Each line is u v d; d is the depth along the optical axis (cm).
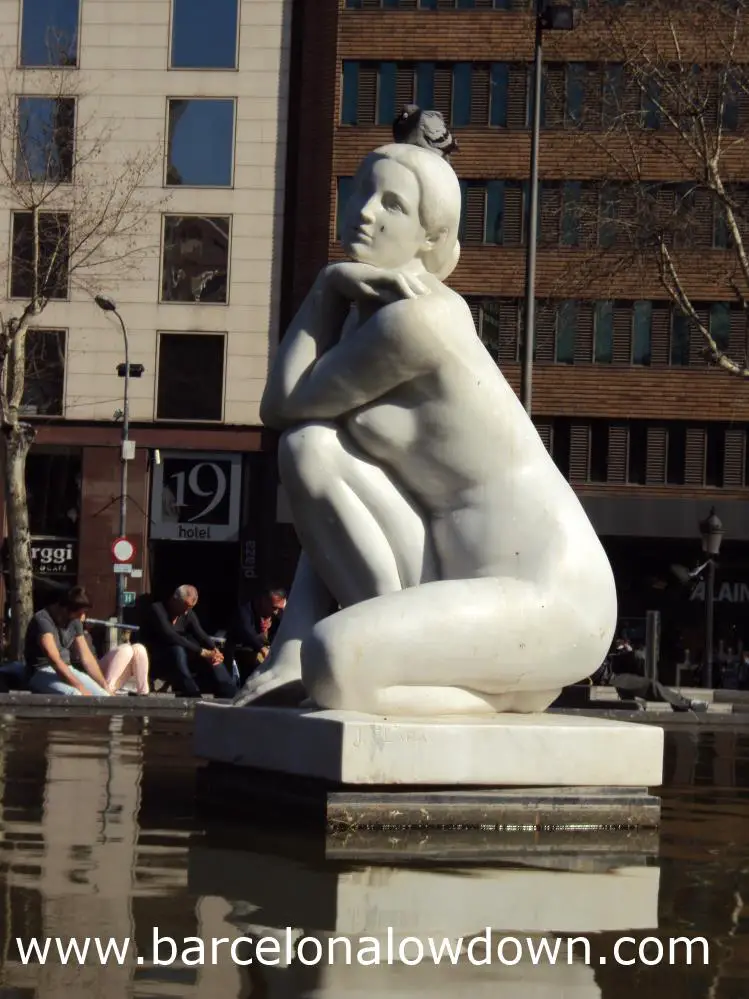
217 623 4591
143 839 459
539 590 541
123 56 4494
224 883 388
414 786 493
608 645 558
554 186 4416
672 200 4097
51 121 4419
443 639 524
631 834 510
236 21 4500
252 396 4500
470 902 375
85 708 1388
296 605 585
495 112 4462
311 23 4553
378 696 520
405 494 572
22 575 3356
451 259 601
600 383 4525
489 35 4459
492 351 4516
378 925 340
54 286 3669
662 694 2014
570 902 381
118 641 3622
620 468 4544
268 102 4497
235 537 4488
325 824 480
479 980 296
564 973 305
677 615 4572
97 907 348
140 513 4488
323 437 569
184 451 4506
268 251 4503
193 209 4512
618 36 2902
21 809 521
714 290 4444
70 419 4488
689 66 2792
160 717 1148
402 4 4503
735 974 310
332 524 565
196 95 4497
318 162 4519
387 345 550
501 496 552
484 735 498
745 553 4550
